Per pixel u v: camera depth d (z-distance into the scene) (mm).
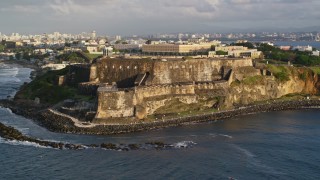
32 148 147125
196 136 166125
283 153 145250
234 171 126500
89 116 183125
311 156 142375
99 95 181875
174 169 127375
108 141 156750
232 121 196375
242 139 162875
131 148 147125
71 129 171125
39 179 119188
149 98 196375
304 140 163000
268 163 134625
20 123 187250
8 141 155000
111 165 130250
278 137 167125
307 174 125250
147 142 155000
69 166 129375
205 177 121312
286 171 127500
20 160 134875
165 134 168750
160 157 138250
